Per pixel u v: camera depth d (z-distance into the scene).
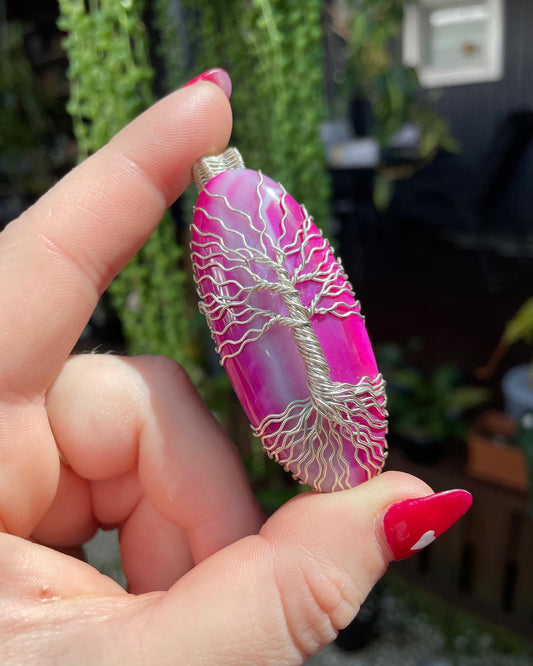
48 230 0.09
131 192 0.09
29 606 0.08
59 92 0.40
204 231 0.09
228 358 0.09
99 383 0.11
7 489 0.09
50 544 0.12
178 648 0.08
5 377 0.09
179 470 0.11
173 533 0.12
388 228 0.63
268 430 0.09
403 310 0.54
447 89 0.65
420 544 0.09
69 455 0.11
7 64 0.37
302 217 0.09
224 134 0.10
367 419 0.09
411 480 0.09
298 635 0.08
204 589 0.08
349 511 0.09
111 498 0.12
